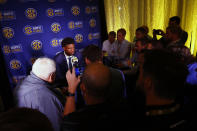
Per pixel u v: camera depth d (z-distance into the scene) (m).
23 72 2.91
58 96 1.41
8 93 2.10
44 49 2.98
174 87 0.61
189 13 3.86
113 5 3.34
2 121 0.40
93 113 0.71
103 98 0.77
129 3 3.42
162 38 2.81
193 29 4.00
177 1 3.72
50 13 2.86
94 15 3.25
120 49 2.90
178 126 0.64
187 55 1.61
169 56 0.67
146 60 0.68
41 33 2.89
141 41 1.96
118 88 1.42
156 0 3.59
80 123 0.68
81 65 2.39
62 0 2.89
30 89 1.22
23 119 0.41
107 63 2.77
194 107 1.31
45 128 0.42
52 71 1.29
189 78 1.44
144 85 0.68
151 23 3.72
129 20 3.53
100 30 3.39
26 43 2.82
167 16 3.77
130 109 0.68
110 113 0.69
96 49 1.56
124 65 2.46
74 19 3.09
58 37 3.04
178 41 2.02
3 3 2.53
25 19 2.72
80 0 3.04
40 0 2.73
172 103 0.65
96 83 0.74
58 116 1.24
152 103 0.66
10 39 2.71
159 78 0.61
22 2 2.62
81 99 1.27
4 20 2.60
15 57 2.81
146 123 0.62
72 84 1.06
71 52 2.44
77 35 3.21
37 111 0.47
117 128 0.64
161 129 0.61
